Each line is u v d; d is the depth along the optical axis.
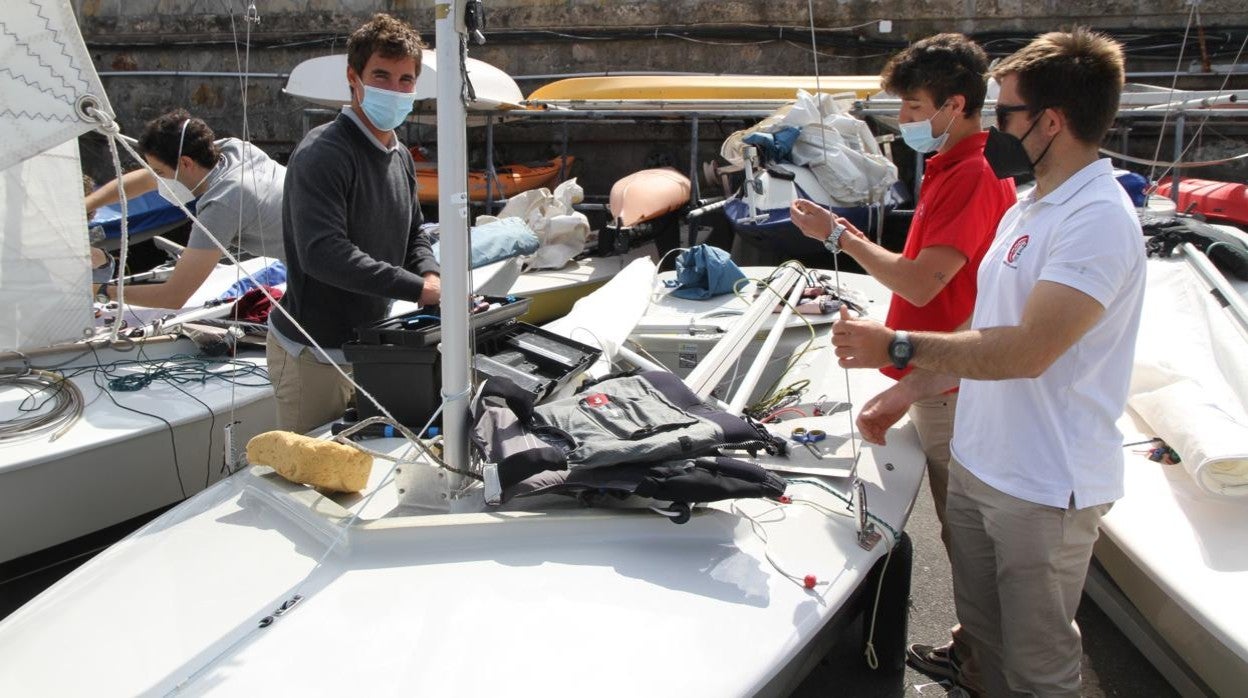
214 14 10.16
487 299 2.38
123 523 3.13
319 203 2.18
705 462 1.73
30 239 2.32
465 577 1.64
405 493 1.84
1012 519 1.63
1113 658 2.58
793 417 2.60
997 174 1.66
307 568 1.67
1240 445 2.24
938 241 2.06
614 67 9.45
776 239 5.77
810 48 8.99
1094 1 8.37
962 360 1.48
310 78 6.50
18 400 2.86
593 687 1.39
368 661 1.44
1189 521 2.31
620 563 1.70
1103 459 1.59
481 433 1.82
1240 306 3.03
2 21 1.44
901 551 2.17
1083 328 1.43
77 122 1.54
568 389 2.28
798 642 1.52
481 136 9.52
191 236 3.27
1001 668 1.93
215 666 1.43
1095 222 1.44
